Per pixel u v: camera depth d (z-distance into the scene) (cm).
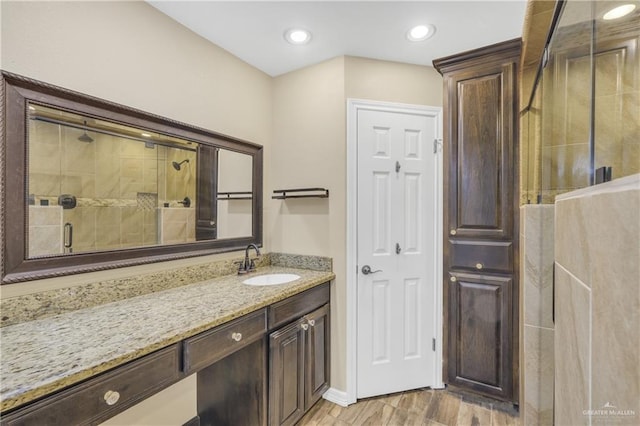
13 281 115
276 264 235
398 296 217
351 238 209
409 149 220
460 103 204
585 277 42
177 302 147
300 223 226
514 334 189
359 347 211
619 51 77
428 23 177
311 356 189
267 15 170
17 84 117
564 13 118
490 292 196
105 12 144
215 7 164
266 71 233
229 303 146
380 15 170
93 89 140
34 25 122
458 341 206
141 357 103
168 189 171
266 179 237
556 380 58
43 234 124
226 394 169
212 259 197
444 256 211
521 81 183
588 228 41
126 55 152
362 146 212
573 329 47
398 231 218
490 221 195
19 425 78
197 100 187
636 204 30
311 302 191
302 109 227
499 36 189
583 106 100
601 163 81
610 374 34
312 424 185
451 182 207
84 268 136
